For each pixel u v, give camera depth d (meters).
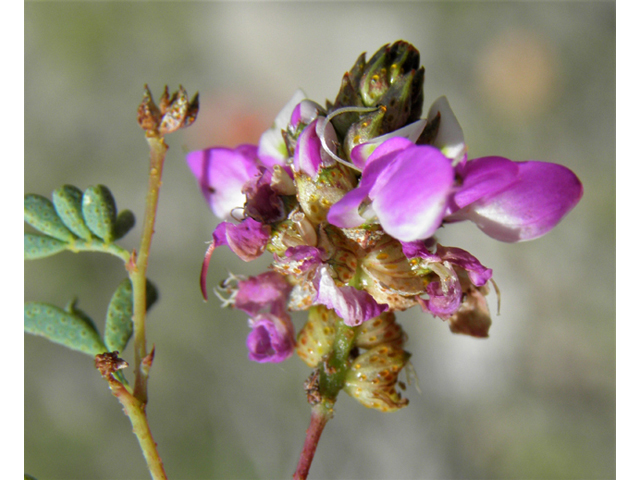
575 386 0.12
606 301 0.13
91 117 0.14
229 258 0.12
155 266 0.13
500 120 0.14
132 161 0.14
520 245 0.13
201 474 0.11
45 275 0.12
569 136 0.14
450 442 0.12
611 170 0.14
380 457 0.11
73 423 0.11
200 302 0.12
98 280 0.13
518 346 0.12
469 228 0.13
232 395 0.12
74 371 0.12
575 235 0.13
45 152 0.14
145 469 0.11
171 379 0.12
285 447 0.11
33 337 0.12
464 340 0.12
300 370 0.12
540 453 0.11
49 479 0.11
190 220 0.13
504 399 0.12
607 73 0.14
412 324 0.12
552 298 0.13
